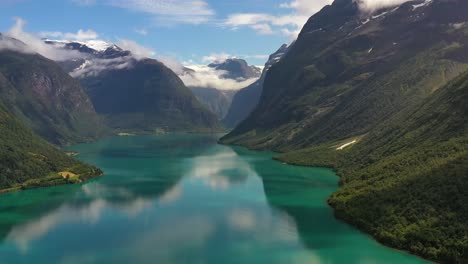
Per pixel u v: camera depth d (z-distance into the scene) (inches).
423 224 6368.1
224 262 6053.2
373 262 5910.4
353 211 7554.1
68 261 6186.0
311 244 6589.6
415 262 5861.2
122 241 6899.6
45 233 7327.8
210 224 7637.8
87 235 7199.8
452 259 5698.8
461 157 7603.4
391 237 6417.3
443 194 6702.8
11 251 6560.0
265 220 7775.6
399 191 7411.4
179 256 6284.5
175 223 7746.1
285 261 6043.3
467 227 5959.6
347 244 6535.4
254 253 6333.7
